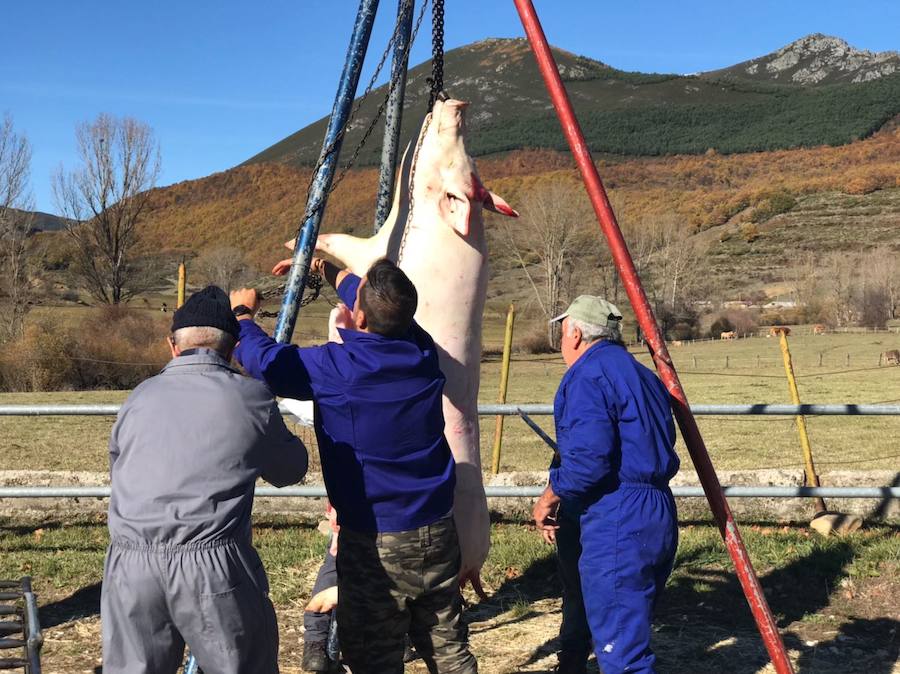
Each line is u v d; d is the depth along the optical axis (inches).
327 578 182.2
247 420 131.4
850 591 241.3
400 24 185.8
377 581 144.3
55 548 286.5
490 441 684.7
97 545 288.5
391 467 143.6
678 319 2753.4
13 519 318.0
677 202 6638.8
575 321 168.1
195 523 125.1
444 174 174.4
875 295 2576.3
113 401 866.1
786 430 764.0
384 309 143.3
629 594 158.1
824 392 1138.0
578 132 159.6
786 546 273.4
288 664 199.5
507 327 355.9
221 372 134.6
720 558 264.2
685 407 161.9
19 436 651.5
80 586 250.2
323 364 143.2
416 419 144.5
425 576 145.8
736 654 205.9
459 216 173.3
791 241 5280.5
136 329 1114.7
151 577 124.3
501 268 4062.5
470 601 242.4
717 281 4249.5
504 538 287.7
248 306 164.4
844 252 4699.8
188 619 125.1
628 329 2137.1
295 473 140.9
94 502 321.7
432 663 150.8
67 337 1064.2
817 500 313.0
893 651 206.1
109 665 126.1
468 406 176.7
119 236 2237.9
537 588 250.8
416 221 175.9
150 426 128.3
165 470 126.3
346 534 146.6
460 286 174.2
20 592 153.6
